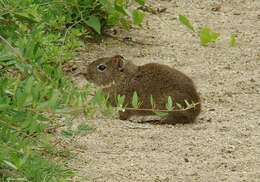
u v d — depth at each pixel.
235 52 16.47
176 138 12.19
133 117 13.66
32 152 8.91
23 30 10.77
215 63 15.89
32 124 8.32
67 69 15.16
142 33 17.61
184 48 16.77
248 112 13.48
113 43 16.91
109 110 8.67
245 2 19.81
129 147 11.73
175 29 17.98
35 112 8.37
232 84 14.77
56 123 11.55
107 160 11.15
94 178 10.45
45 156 10.62
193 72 15.38
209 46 16.84
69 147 11.48
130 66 14.00
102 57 15.66
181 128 12.78
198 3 19.73
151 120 13.44
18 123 8.45
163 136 12.27
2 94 8.42
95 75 14.47
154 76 13.58
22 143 8.60
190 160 11.26
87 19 16.00
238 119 13.14
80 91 9.23
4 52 9.05
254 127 12.71
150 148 11.73
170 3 19.69
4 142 8.56
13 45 10.28
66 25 15.84
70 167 10.73
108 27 17.17
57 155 10.91
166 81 13.45
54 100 8.06
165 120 13.10
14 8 9.64
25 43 9.50
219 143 11.95
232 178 10.59
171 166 11.00
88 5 15.88
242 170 10.91
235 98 14.12
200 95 14.24
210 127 12.79
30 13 10.02
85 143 11.74
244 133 12.41
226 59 16.09
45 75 9.30
